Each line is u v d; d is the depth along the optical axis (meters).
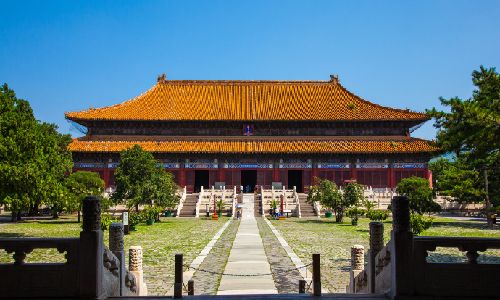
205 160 79.25
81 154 76.94
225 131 82.62
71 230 41.56
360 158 78.88
